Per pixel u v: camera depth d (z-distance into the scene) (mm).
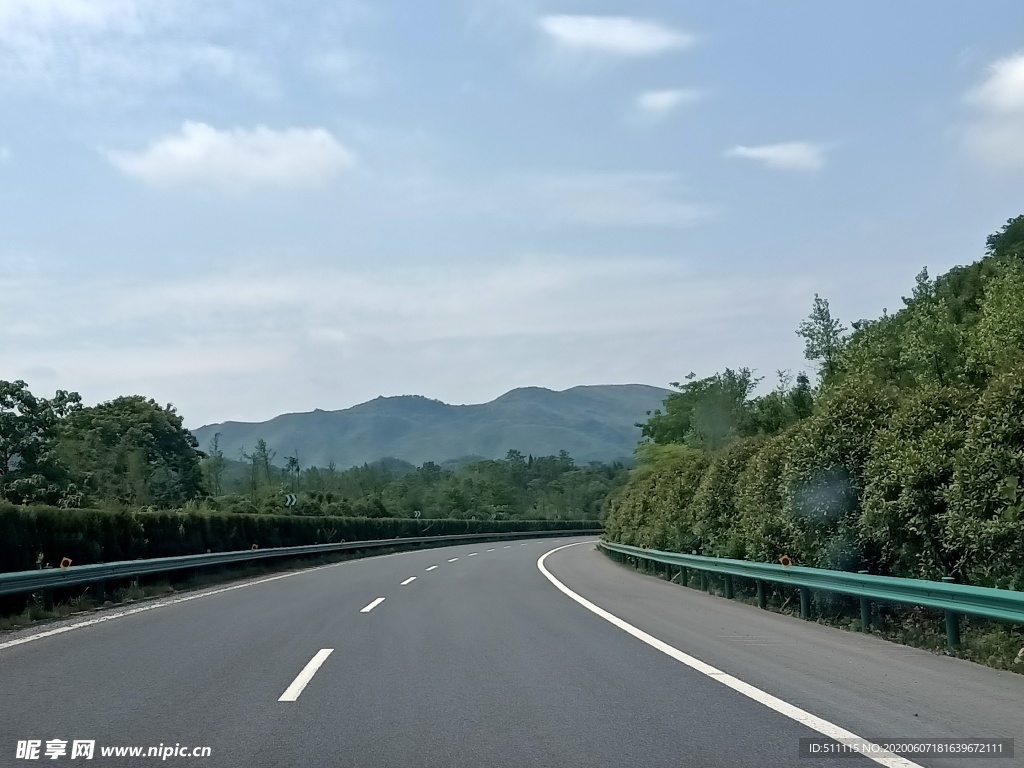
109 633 13758
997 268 31156
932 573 12789
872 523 13859
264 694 8953
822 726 7547
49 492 41875
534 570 30906
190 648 12062
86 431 56750
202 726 7664
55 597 18469
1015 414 11383
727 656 11156
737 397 58562
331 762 6613
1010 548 11016
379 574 28844
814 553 16109
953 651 11156
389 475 141750
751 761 6574
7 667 10617
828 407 16375
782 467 18234
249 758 6734
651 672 10070
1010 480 11031
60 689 9242
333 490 97375
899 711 8062
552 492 134750
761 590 17469
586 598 19469
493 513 106312
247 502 60031
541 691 9055
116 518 23031
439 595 20344
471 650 11742
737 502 20766
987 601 10266
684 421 68188
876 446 14273
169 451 60844
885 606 14094
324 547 39938
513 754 6789
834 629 13898
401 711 8203
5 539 18141
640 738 7227
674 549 26156
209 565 26500
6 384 44375
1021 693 8812
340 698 8758
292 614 16328
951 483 12266
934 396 13938
